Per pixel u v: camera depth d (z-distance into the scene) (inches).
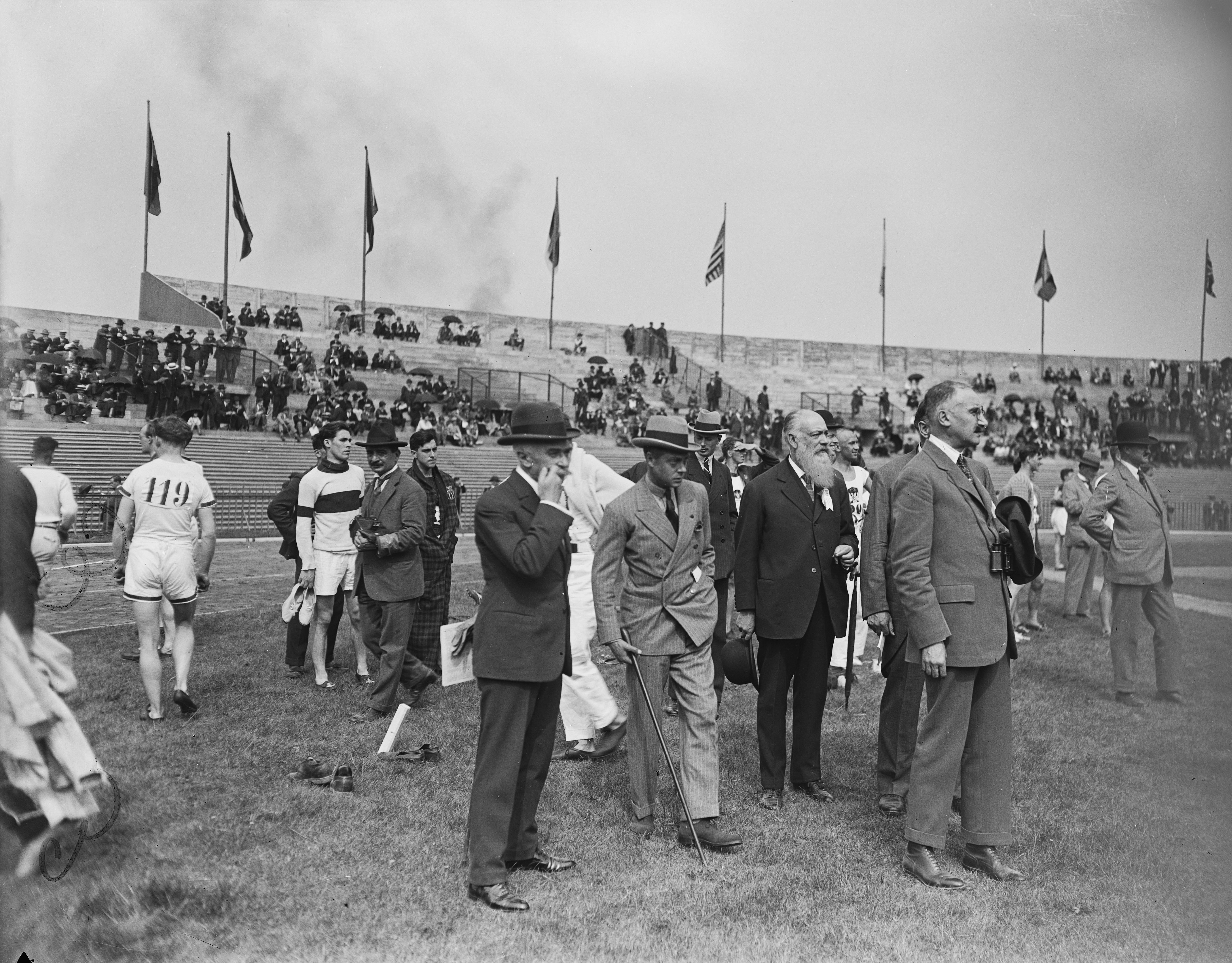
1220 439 883.4
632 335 1571.1
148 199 930.7
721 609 269.0
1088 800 192.9
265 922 137.1
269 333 1294.3
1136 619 270.8
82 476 773.3
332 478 272.8
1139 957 133.5
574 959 129.6
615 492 221.1
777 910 145.1
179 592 231.9
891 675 192.5
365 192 1211.9
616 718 217.2
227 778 192.1
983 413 167.6
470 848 147.5
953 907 147.9
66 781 147.9
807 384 1582.2
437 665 274.8
